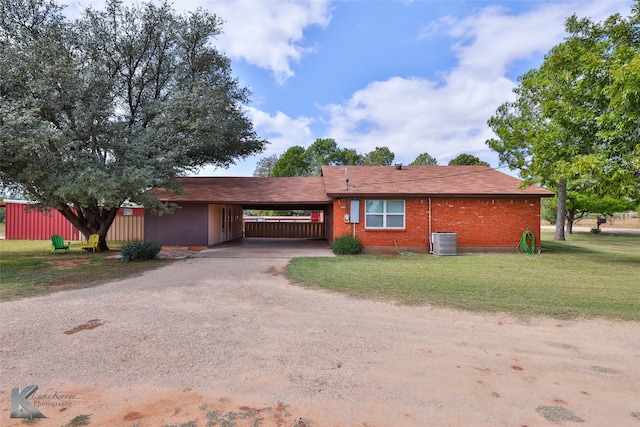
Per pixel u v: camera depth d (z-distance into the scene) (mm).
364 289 7078
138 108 14578
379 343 4211
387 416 2672
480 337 4426
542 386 3160
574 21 12828
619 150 9586
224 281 7961
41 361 3666
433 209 13812
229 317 5238
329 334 4520
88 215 14273
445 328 4770
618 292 6797
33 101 9328
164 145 12656
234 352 3922
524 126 19453
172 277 8477
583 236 25312
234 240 20641
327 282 7750
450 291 6879
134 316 5266
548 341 4289
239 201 15156
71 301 6145
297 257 12266
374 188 14109
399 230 13812
